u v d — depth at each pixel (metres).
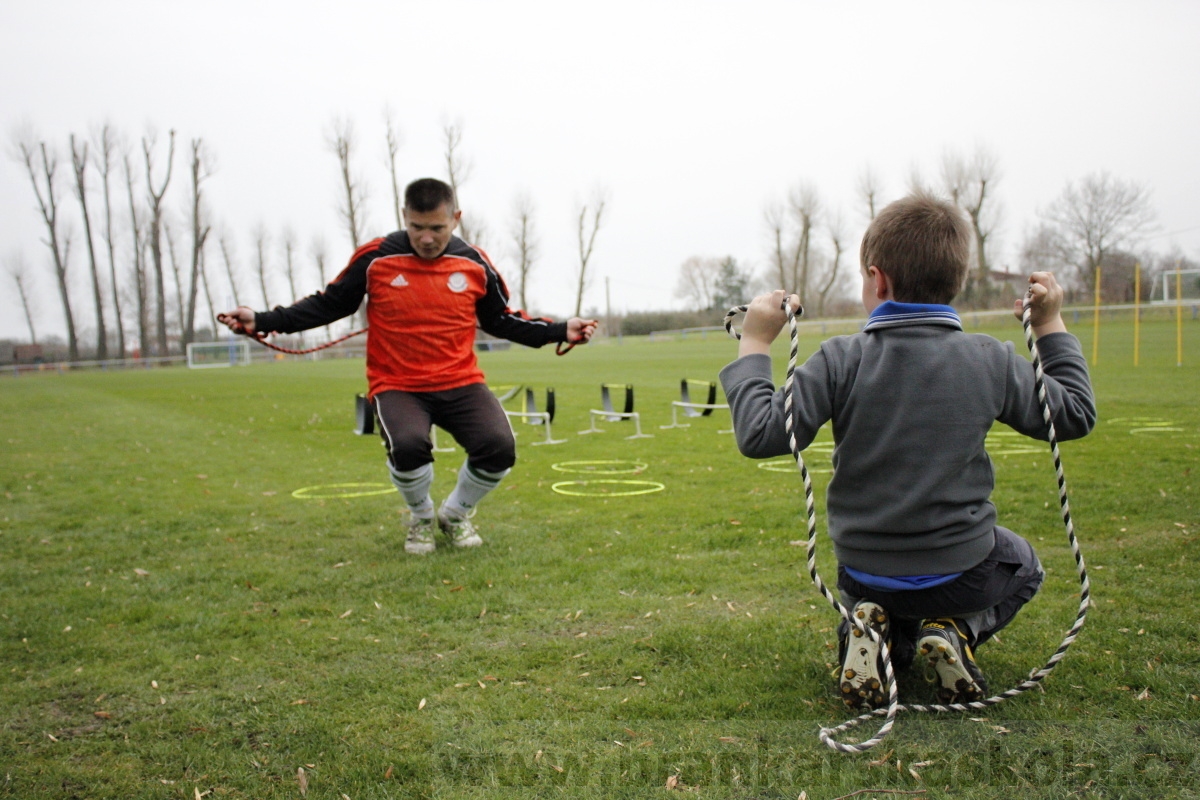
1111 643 3.42
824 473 8.10
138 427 14.38
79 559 5.55
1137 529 5.23
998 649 3.42
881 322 2.74
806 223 68.75
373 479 8.68
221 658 3.69
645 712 3.02
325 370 35.84
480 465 5.44
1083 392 2.77
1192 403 12.92
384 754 2.75
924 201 2.79
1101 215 59.75
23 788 2.61
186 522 6.60
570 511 6.61
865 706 2.86
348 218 60.41
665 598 4.33
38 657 3.76
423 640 3.84
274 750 2.82
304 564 5.27
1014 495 6.37
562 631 3.90
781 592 4.36
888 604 2.89
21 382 36.38
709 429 12.27
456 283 5.36
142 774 2.69
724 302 93.88
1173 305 41.22
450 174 61.28
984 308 55.59
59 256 61.31
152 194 60.06
